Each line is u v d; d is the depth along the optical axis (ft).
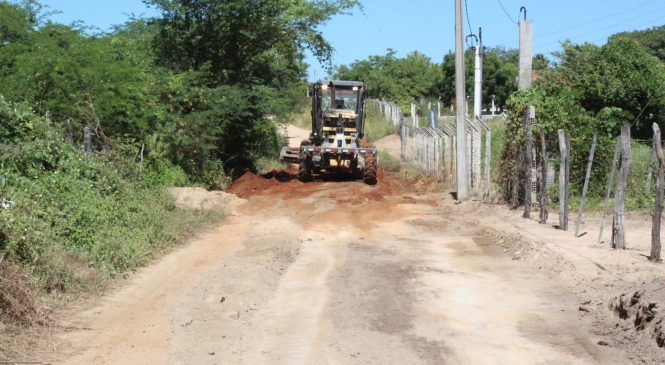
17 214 31.73
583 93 65.92
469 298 31.12
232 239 45.65
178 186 66.03
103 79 63.10
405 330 26.22
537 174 58.39
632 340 24.82
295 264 38.93
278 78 95.71
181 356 23.40
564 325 27.04
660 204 35.32
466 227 51.60
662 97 68.64
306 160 85.40
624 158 38.81
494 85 204.95
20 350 23.39
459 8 65.05
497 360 23.07
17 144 42.55
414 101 218.38
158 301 30.19
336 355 23.48
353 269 37.35
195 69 88.02
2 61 67.36
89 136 51.72
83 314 27.99
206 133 73.36
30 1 79.30
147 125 66.64
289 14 92.89
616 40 71.36
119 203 43.86
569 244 40.78
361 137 89.81
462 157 64.39
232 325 26.96
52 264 31.14
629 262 35.29
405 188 80.07
